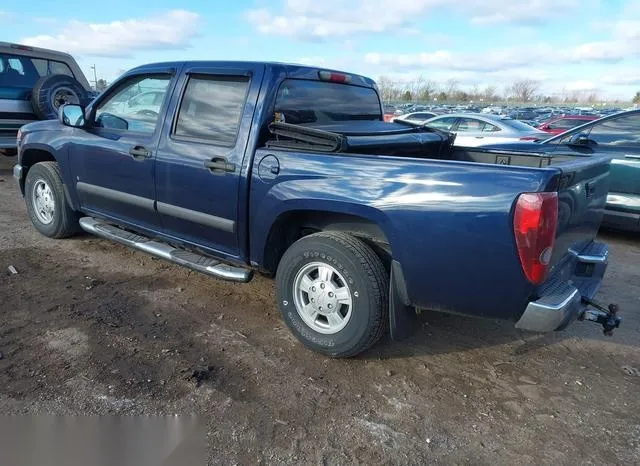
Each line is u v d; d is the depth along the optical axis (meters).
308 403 2.96
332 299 3.35
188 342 3.57
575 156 4.12
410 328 3.30
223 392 3.02
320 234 3.36
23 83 9.12
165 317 3.93
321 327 3.45
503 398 3.11
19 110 8.88
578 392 3.21
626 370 3.48
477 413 2.95
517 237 2.67
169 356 3.37
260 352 3.49
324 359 3.44
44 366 3.17
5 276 4.53
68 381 3.03
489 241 2.74
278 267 3.56
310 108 3.96
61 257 5.08
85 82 10.34
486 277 2.82
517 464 2.57
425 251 2.92
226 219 3.74
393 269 3.07
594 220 3.67
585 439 2.77
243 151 3.58
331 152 3.29
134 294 4.31
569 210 3.02
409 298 3.10
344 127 4.00
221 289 4.51
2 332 3.56
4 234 5.72
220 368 3.27
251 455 2.54
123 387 3.00
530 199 2.62
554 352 3.69
